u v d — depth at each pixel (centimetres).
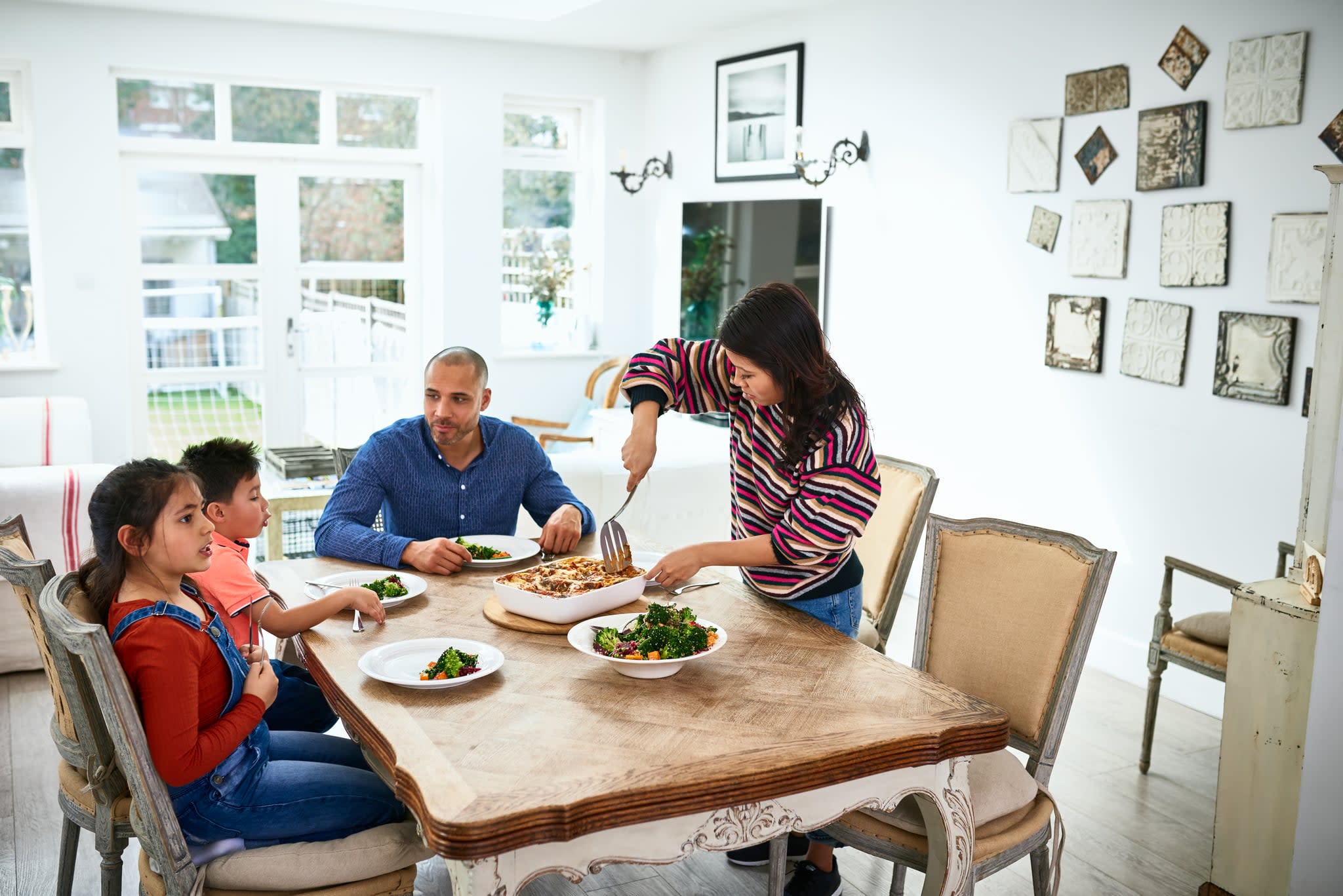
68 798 194
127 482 162
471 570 239
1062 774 308
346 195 636
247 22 581
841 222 521
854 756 155
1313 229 318
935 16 456
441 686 170
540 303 686
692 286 640
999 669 209
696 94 625
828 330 534
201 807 169
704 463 399
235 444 202
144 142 579
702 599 221
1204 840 271
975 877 183
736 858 251
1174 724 347
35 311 568
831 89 521
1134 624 387
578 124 683
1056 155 402
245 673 181
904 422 489
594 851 142
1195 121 350
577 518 257
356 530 244
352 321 650
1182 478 366
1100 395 394
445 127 632
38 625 187
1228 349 346
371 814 176
